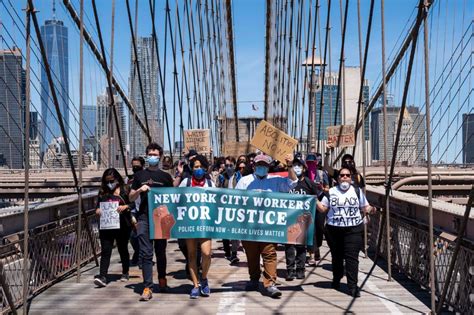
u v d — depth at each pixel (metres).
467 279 5.17
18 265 6.01
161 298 6.45
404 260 7.39
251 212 6.45
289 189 6.89
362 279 7.34
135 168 8.16
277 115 27.33
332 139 10.48
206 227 6.39
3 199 19.59
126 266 7.33
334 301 6.25
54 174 20.78
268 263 6.52
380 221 8.61
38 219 6.75
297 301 6.27
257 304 6.16
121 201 7.06
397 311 5.81
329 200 6.55
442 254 5.88
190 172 7.15
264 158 6.62
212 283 7.26
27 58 5.51
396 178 17.38
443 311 5.70
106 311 5.91
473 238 5.11
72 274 7.83
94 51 13.66
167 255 9.60
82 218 8.44
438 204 6.26
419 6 5.51
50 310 5.95
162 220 6.38
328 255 9.30
